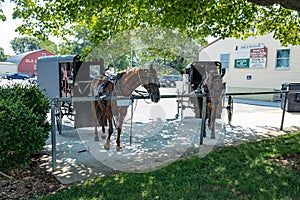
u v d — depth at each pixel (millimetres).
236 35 7062
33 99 4359
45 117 4438
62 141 5836
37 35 6391
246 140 6070
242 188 3273
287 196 3057
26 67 44625
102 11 5574
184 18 4977
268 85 14258
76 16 5492
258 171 3832
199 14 5199
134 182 3504
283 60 13578
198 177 3635
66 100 4375
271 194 3107
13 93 4285
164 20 5270
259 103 13500
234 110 11109
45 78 8758
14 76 35781
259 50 14438
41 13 5984
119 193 3168
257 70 14656
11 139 3570
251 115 9773
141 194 3137
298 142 5539
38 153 4887
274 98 14078
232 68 15812
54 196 3084
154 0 4930
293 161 4258
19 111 3734
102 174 3895
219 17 6129
